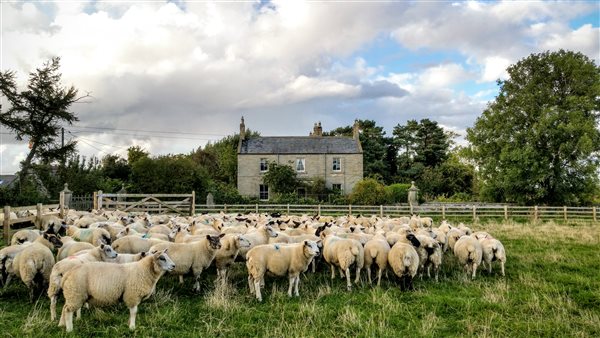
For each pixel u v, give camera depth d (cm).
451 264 1337
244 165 4544
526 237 1956
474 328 790
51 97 4244
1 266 923
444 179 6038
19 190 3725
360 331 773
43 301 889
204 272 1177
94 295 726
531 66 3834
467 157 4162
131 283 749
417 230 1358
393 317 840
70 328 722
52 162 4453
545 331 776
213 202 3712
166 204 2589
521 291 1028
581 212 2998
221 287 966
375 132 7225
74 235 1216
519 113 3781
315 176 4562
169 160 3838
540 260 1408
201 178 3841
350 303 928
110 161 5534
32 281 876
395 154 7269
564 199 3606
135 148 6088
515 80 3919
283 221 1656
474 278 1171
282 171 4344
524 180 3634
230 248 1051
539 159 3588
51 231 1127
